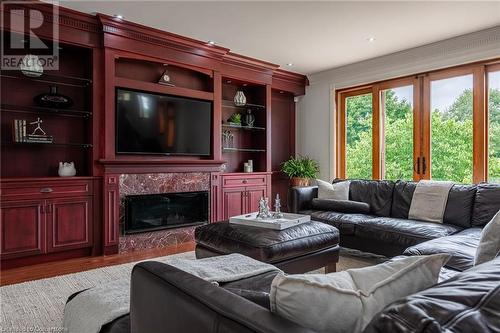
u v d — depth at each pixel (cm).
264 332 71
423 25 390
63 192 361
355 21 379
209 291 93
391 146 512
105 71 383
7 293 263
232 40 443
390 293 86
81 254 377
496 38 396
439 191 351
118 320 131
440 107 457
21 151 369
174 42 430
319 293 83
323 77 593
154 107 428
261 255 239
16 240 333
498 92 410
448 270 187
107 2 337
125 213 396
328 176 588
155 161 416
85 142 404
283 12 357
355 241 347
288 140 640
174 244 437
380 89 523
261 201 320
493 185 323
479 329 53
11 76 354
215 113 484
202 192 468
